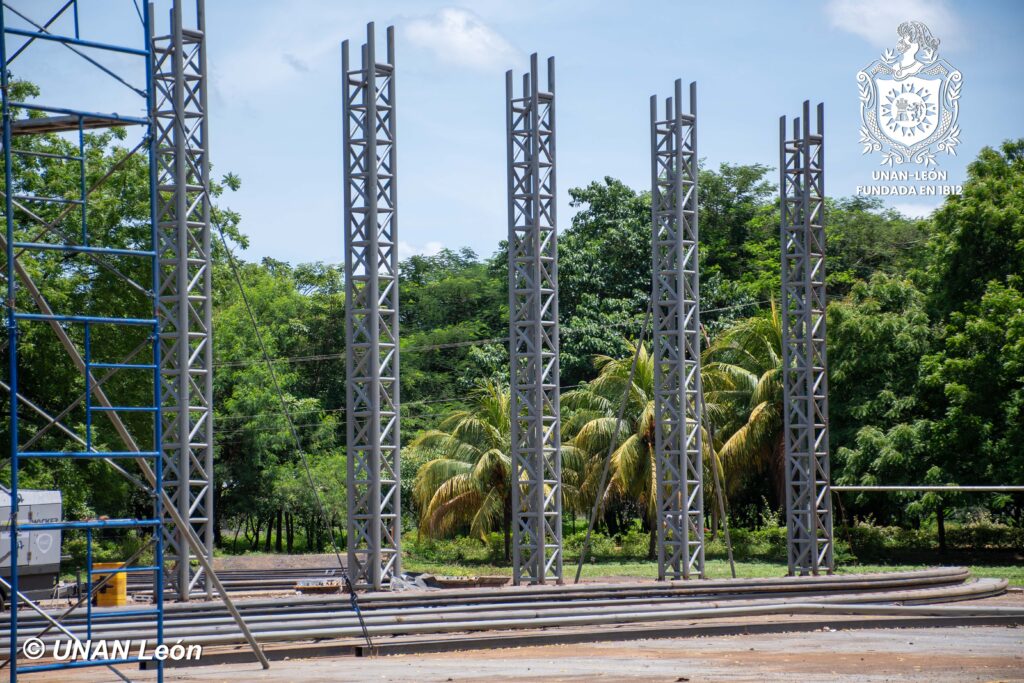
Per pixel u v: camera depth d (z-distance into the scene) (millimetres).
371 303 25578
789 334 29984
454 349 68188
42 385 40125
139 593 27438
